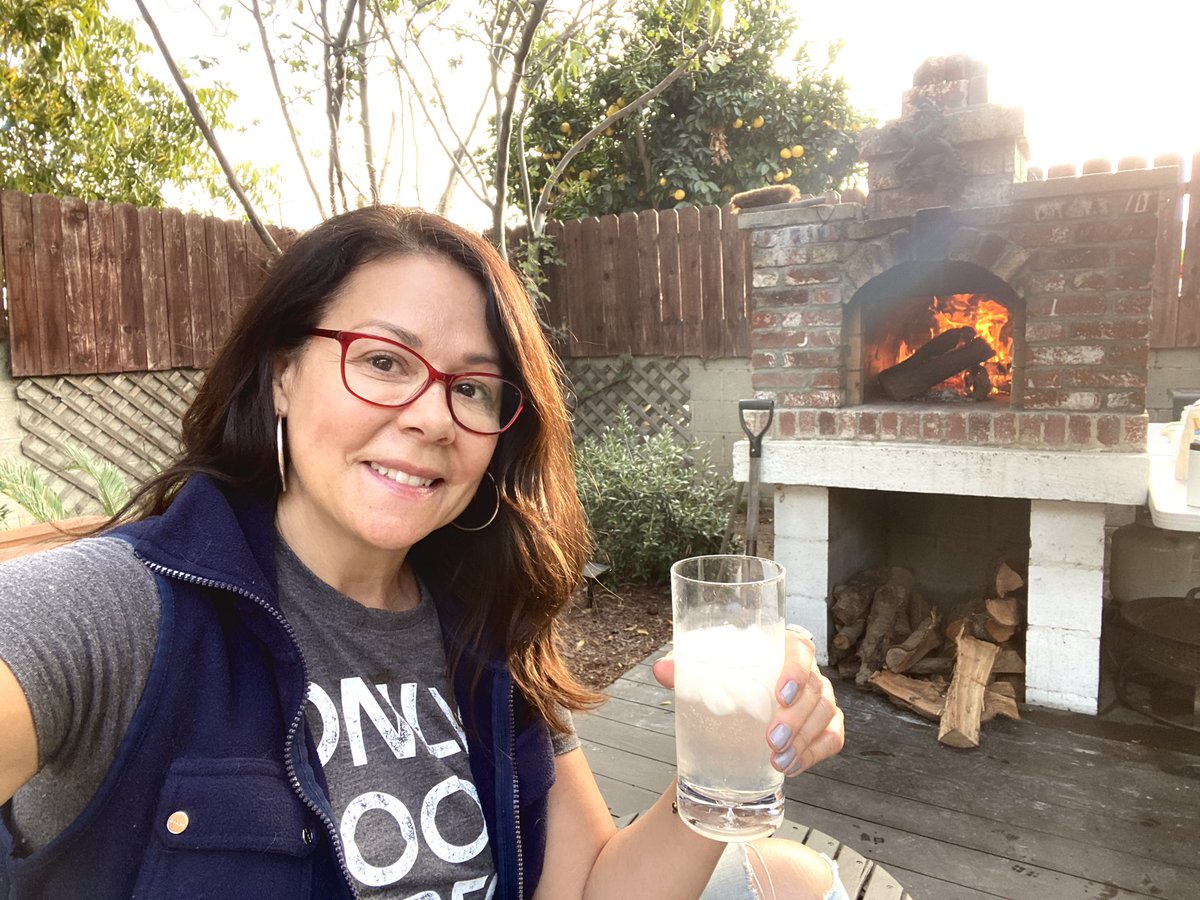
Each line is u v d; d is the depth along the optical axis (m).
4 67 4.86
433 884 0.92
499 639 1.10
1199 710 2.69
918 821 2.21
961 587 3.72
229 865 0.75
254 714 0.82
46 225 4.35
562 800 1.16
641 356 6.13
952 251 2.84
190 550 0.82
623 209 7.35
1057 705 2.85
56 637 0.69
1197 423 2.74
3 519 3.65
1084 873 1.97
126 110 5.87
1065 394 2.73
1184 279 4.43
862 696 3.01
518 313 1.00
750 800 0.88
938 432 2.95
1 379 4.27
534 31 3.26
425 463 0.92
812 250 3.13
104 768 0.73
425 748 0.98
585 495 4.34
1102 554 2.72
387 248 0.93
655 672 1.00
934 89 2.81
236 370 0.98
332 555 0.99
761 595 0.88
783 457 3.21
